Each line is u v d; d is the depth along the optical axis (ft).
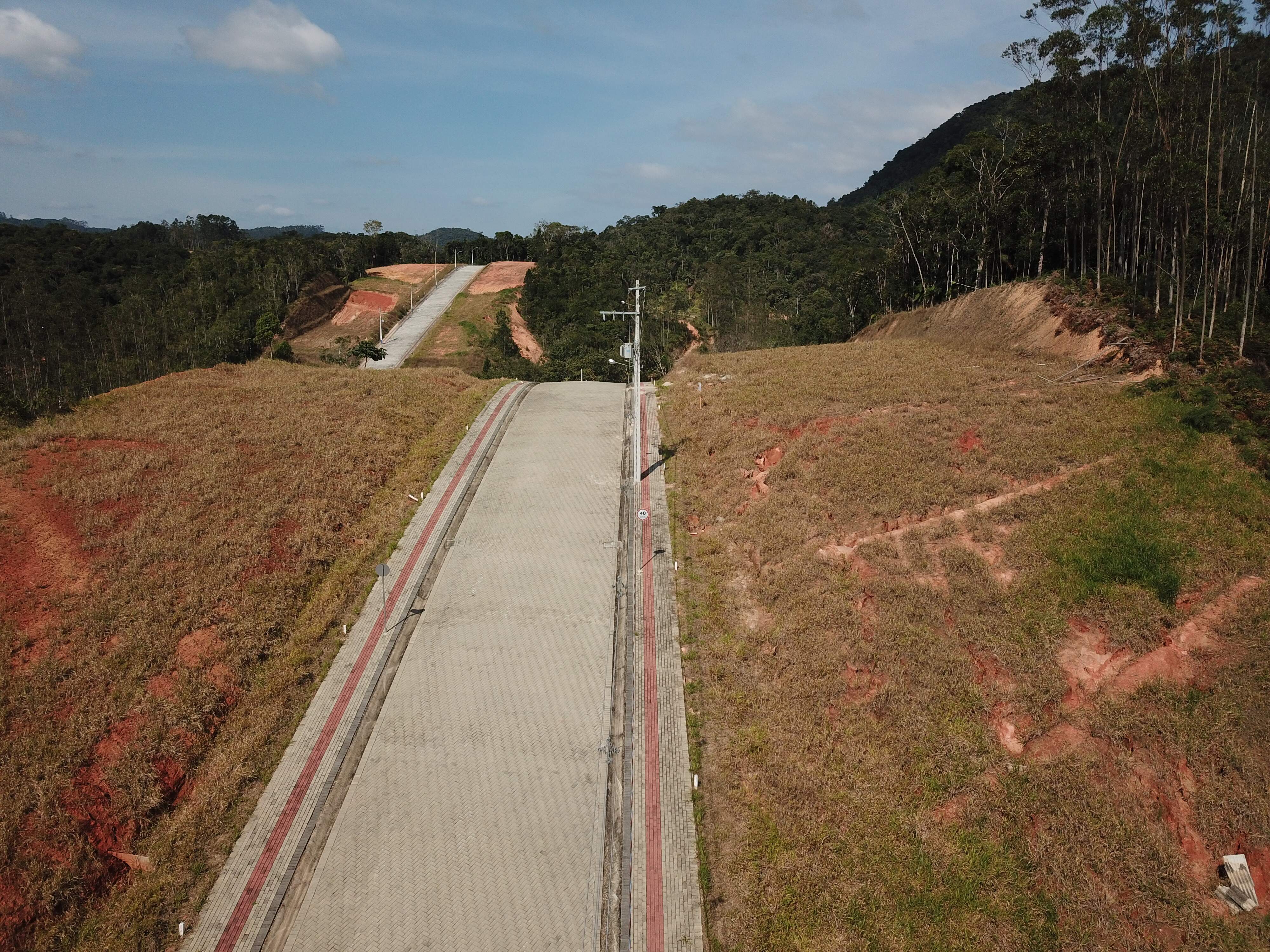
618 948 44.88
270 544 78.07
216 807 53.31
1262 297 108.37
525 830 52.01
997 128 178.50
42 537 70.33
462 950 44.55
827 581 70.95
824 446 90.99
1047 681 56.85
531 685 64.85
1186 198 97.60
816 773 54.95
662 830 52.19
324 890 48.01
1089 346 113.39
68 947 44.50
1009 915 46.57
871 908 47.19
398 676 65.82
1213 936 43.68
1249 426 80.12
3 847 46.19
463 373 151.33
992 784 52.95
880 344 152.76
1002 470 80.33
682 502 91.81
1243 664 54.29
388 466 100.17
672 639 69.87
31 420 99.40
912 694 58.90
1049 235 159.63
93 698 56.95
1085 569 64.64
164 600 67.00
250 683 63.93
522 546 84.79
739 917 46.68
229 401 111.96
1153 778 50.57
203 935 45.44
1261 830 46.44
